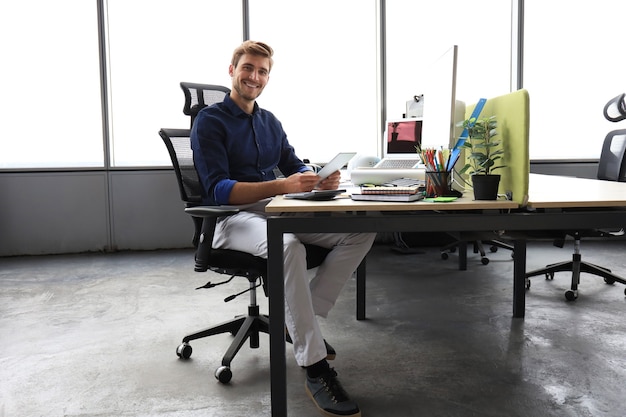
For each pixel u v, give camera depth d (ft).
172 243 16.69
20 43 15.98
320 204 5.46
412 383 6.82
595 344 8.09
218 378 6.93
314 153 16.93
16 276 13.39
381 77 16.60
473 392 6.54
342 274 6.84
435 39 16.70
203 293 11.47
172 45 16.49
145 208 16.53
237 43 16.61
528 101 5.32
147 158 16.75
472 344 8.17
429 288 11.59
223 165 7.53
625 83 16.90
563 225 5.40
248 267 6.91
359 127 16.96
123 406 6.33
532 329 8.81
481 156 5.64
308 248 6.95
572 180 9.34
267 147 8.22
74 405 6.37
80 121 16.37
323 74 16.78
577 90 16.96
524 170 5.32
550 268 11.29
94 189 16.33
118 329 9.16
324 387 6.12
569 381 6.80
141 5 16.30
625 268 13.19
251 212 7.57
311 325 6.13
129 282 12.57
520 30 16.63
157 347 8.27
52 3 15.98
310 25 16.69
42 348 8.29
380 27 16.46
